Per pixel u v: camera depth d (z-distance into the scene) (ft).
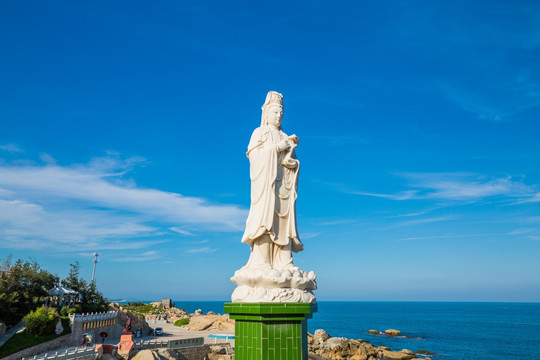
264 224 53.98
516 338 376.07
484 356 274.36
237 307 49.90
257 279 50.21
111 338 202.08
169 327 286.25
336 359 228.84
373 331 412.36
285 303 47.80
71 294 220.23
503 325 533.96
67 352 132.16
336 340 249.34
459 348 310.24
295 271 52.01
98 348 142.92
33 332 156.87
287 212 56.18
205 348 190.80
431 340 359.05
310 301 50.60
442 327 501.56
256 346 47.88
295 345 47.83
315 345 252.01
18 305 180.24
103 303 240.32
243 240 56.13
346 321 624.59
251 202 56.95
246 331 49.83
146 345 171.94
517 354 283.38
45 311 164.96
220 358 187.73
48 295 202.80
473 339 367.25
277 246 55.36
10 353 137.08
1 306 166.81
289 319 48.11
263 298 48.75
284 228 55.72
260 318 47.34
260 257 54.65
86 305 221.66
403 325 536.01
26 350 142.00
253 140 58.85
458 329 471.62
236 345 50.85
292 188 57.36
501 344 333.83
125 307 426.51
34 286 197.67
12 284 185.88
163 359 161.68
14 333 156.66
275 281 49.49
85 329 180.04
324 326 519.19
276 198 55.72
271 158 56.13
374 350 248.32
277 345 47.42
